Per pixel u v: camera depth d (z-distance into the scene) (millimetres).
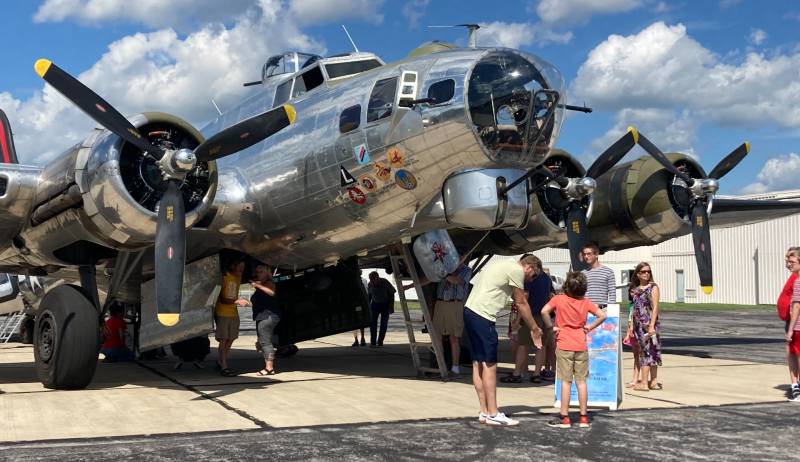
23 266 9297
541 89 6996
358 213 7863
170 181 6879
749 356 11320
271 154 8531
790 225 35125
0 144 12562
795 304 6828
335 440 4914
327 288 10023
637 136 9242
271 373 8672
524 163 7109
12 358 11047
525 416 5898
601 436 5117
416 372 8719
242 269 8711
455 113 6816
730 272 37688
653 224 10227
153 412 5965
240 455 4469
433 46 7969
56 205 7180
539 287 8086
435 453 4570
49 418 5676
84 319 7199
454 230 10180
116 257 8328
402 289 8680
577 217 9289
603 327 6410
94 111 6566
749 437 5109
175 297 6695
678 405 6512
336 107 7988
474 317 5523
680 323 21797
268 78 10281
